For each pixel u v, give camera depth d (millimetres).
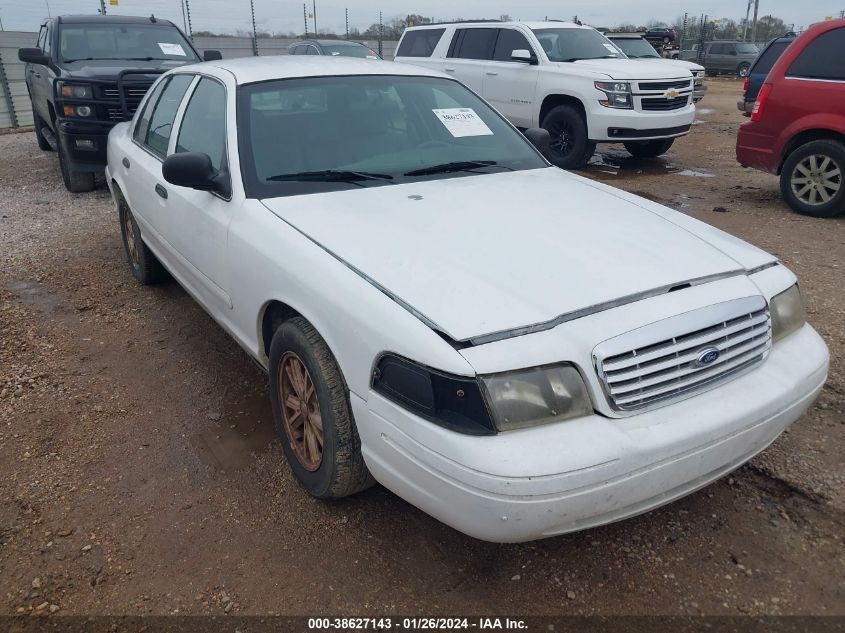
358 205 3039
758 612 2365
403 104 3846
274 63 3908
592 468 2027
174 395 3840
